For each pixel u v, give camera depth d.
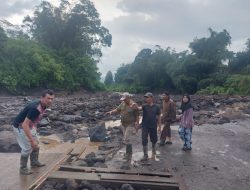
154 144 10.71
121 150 11.80
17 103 28.55
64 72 50.22
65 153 9.97
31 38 56.00
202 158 11.16
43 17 56.38
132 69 74.69
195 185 8.62
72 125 16.91
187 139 12.11
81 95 48.78
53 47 56.84
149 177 8.24
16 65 43.06
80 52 56.56
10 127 14.98
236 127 17.78
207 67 62.59
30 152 7.96
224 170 9.95
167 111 12.69
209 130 16.45
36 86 45.19
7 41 44.09
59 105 26.88
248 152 12.25
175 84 64.56
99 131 13.67
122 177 8.11
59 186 7.61
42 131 14.95
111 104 28.77
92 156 10.37
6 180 7.50
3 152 10.94
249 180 9.11
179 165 10.27
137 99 36.38
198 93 57.75
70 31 57.28
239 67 64.06
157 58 71.44
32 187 7.16
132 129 10.24
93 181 7.84
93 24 59.22
